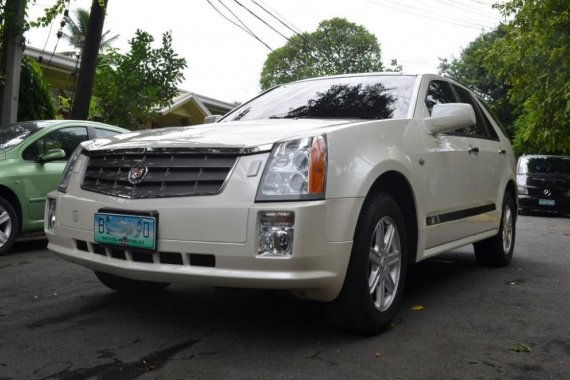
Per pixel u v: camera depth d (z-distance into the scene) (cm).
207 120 498
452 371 298
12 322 371
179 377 282
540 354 328
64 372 287
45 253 643
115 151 351
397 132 383
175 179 321
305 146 312
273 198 301
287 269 296
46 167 670
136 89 1112
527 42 1609
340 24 4228
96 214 339
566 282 529
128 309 404
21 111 1079
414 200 386
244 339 340
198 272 307
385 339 346
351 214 315
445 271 580
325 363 304
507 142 620
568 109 1497
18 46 959
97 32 1056
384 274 358
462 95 538
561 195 1416
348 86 469
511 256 623
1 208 625
